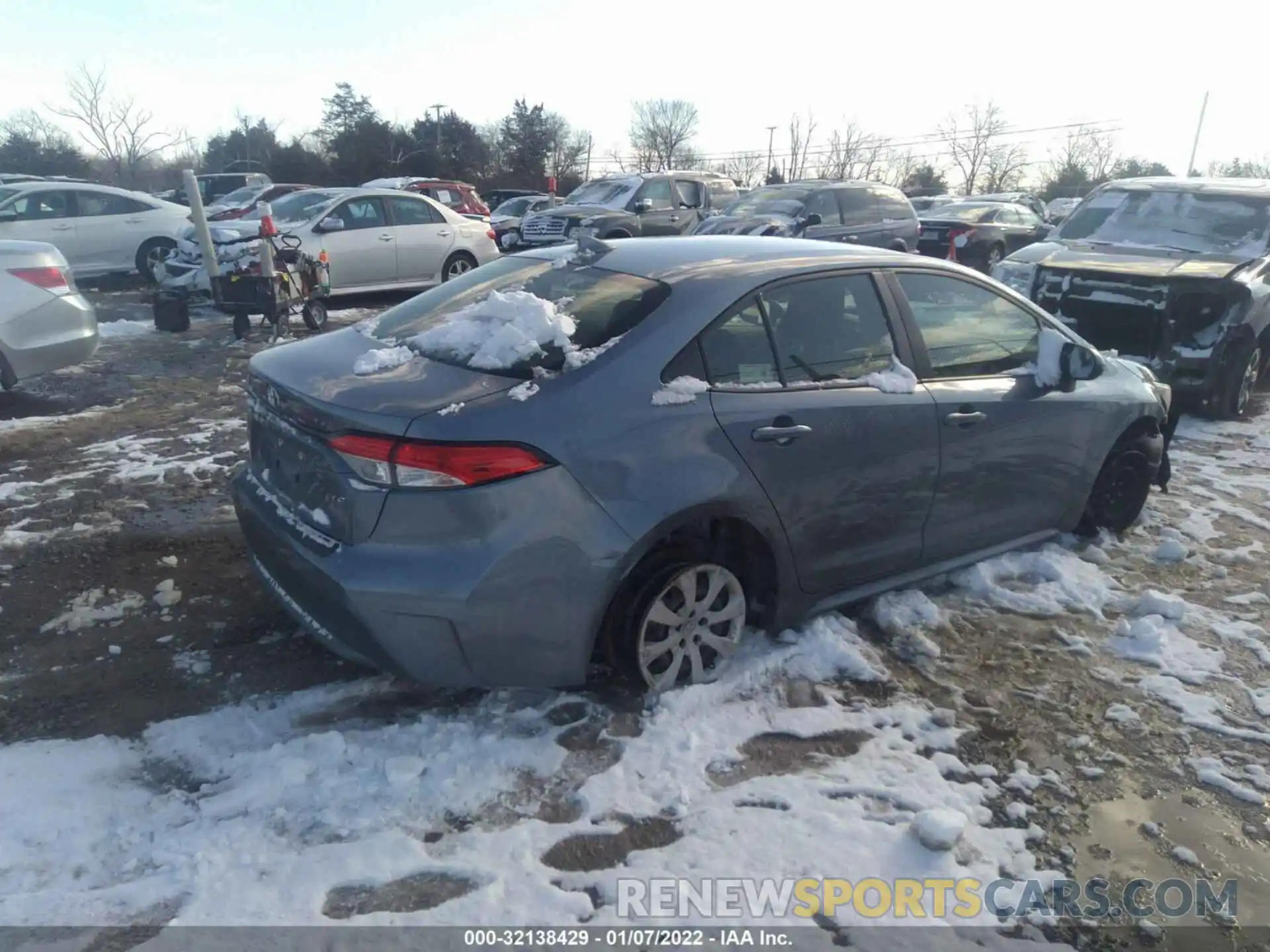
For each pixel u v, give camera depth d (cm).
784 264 374
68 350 736
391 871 263
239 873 261
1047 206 3744
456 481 287
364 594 291
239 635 393
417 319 380
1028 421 435
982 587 444
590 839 279
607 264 377
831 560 378
